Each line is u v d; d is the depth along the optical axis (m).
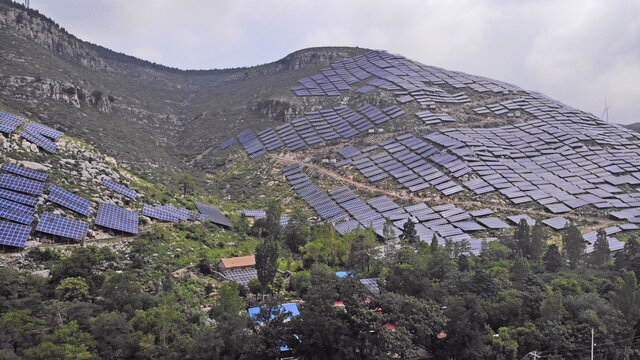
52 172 93.19
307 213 141.88
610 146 179.88
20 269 64.31
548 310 71.69
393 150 177.62
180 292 70.94
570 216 133.75
